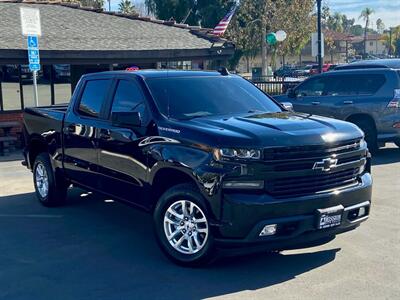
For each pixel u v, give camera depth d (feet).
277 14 140.05
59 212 26.22
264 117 19.86
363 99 40.47
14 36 52.70
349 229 18.56
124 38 59.52
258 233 16.60
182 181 18.88
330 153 17.65
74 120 24.32
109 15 70.59
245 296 15.87
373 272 17.49
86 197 29.14
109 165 21.98
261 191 16.80
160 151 18.86
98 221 24.50
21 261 19.44
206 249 17.46
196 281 17.11
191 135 18.06
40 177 27.63
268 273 17.60
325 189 17.70
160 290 16.53
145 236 22.16
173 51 57.77
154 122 19.76
